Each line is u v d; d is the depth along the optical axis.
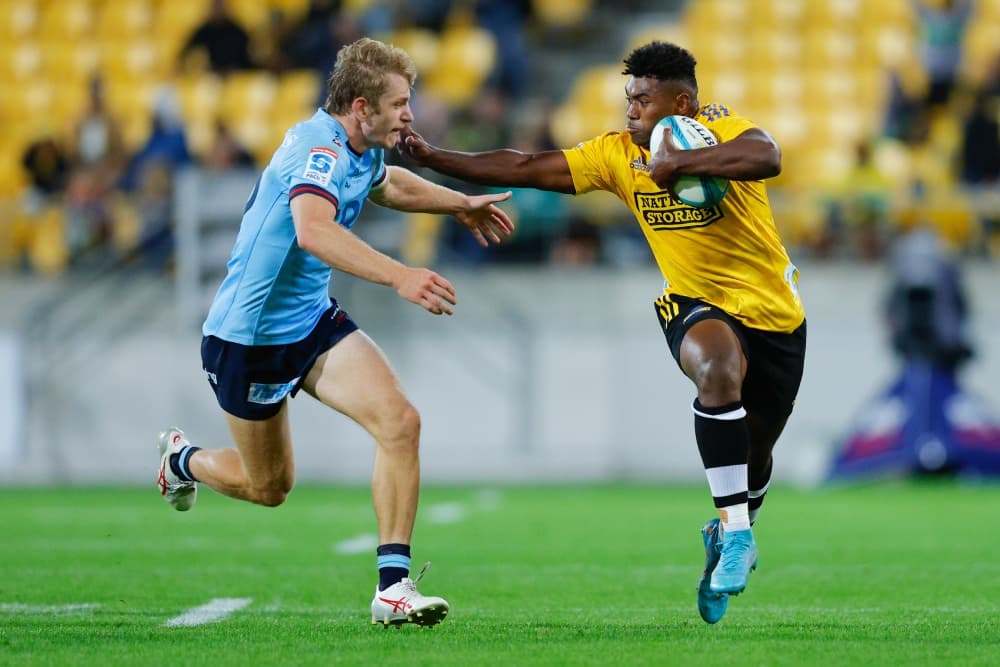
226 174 54.34
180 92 62.75
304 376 18.62
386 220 55.59
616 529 35.62
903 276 50.66
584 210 54.94
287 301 18.31
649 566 27.31
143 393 54.62
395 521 17.94
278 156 17.89
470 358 54.59
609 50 69.06
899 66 64.00
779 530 35.22
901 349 50.81
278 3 65.88
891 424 50.53
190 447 21.30
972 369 52.56
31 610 20.56
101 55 66.25
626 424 54.25
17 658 15.67
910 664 15.20
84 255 56.28
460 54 64.31
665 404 54.22
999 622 19.09
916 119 59.72
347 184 18.03
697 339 18.66
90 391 54.69
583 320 54.41
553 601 21.91
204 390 54.50
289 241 17.97
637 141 19.25
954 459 50.12
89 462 54.56
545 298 54.47
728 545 17.86
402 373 54.66
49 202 57.97
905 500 45.31
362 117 17.88
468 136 56.41
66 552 29.95
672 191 18.50
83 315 54.84
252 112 62.31
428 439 54.59
